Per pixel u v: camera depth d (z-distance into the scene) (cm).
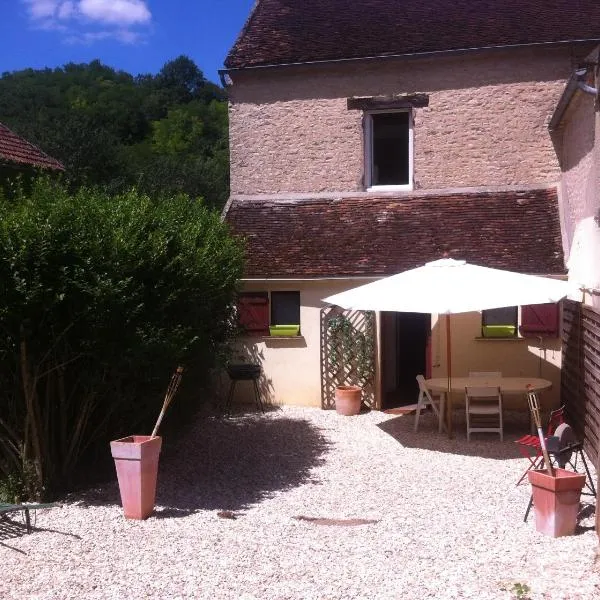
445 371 1300
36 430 754
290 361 1340
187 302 842
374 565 571
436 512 718
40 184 817
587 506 718
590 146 1020
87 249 717
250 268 1308
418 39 1416
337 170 1452
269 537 644
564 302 1185
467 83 1389
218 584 539
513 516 698
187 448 1020
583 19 1371
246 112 1490
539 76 1354
